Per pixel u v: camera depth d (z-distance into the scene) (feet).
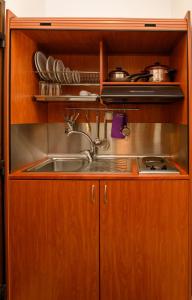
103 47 5.77
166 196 5.07
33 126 6.26
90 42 5.94
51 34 5.44
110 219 5.10
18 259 5.23
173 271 5.14
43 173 5.21
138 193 5.06
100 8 6.96
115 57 6.88
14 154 5.31
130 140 7.02
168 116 6.90
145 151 7.01
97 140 6.97
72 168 6.95
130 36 5.46
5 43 4.97
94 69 6.93
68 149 7.12
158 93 5.23
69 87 6.95
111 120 6.97
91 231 5.13
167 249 5.11
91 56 6.93
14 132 5.28
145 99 5.59
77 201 5.11
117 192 5.07
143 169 5.34
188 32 4.99
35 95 6.12
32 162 6.25
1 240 5.26
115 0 6.94
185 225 5.08
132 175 5.07
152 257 5.13
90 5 6.97
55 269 5.21
